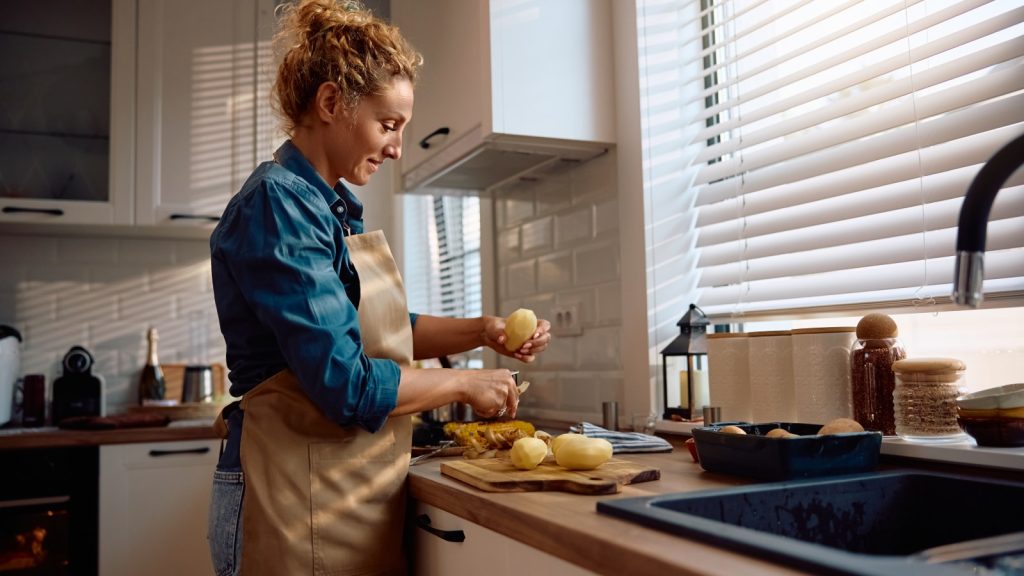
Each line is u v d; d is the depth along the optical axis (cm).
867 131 154
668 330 199
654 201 200
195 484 264
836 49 172
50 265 313
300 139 145
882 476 110
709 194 195
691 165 201
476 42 204
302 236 126
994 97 133
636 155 201
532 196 252
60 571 253
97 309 317
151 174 295
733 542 75
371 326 139
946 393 123
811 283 168
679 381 190
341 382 122
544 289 246
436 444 184
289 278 123
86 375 292
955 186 139
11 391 287
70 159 293
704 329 184
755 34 193
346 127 141
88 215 289
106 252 320
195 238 327
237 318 133
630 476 118
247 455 130
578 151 213
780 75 186
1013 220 132
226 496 135
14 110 291
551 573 98
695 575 69
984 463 111
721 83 196
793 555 69
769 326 191
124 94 295
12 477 247
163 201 296
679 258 201
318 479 130
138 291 322
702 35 207
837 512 106
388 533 137
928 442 123
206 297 328
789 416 155
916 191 146
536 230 250
